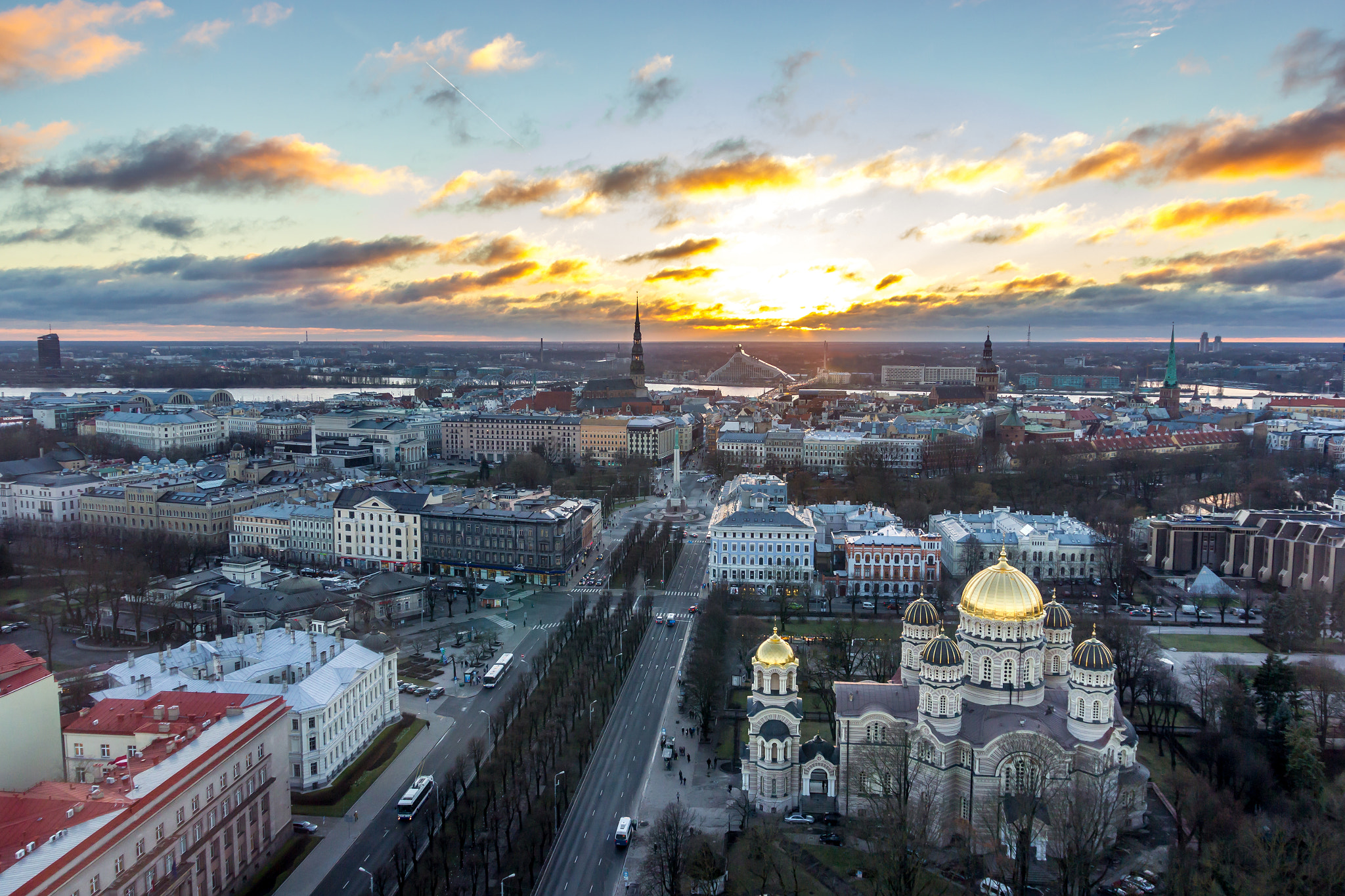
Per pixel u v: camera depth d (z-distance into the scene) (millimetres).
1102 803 190125
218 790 186500
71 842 149125
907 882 180875
